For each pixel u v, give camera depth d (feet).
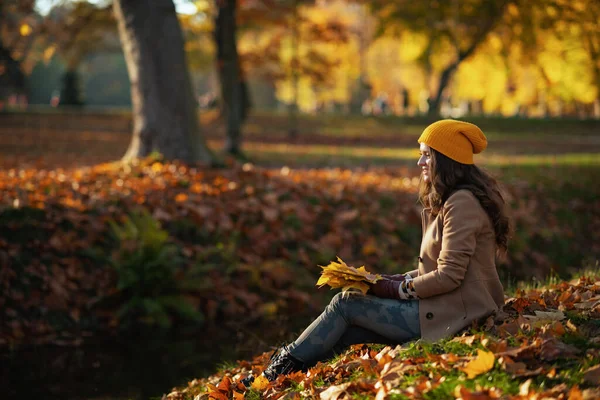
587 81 88.79
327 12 121.39
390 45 156.66
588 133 106.01
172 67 38.22
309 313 27.96
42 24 57.88
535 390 9.64
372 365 11.84
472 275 11.82
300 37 74.74
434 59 136.26
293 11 69.41
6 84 101.14
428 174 12.16
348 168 52.13
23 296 25.72
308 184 36.11
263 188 34.30
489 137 97.09
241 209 31.86
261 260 30.14
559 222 39.65
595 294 14.49
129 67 38.93
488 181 12.00
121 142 73.05
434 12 112.06
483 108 156.76
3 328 24.48
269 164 55.36
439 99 118.42
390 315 12.15
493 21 91.97
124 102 236.22
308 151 69.77
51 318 25.58
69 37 64.54
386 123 113.19
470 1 102.68
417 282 11.79
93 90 231.50
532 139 94.22
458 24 110.01
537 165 50.19
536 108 157.17
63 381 19.92
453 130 11.82
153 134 37.99
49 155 54.90
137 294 26.61
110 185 32.14
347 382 11.49
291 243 31.65
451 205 11.66
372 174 44.21
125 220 28.37
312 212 33.50
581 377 9.91
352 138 91.15
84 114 105.09
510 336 11.60
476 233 11.68
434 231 12.07
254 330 25.45
